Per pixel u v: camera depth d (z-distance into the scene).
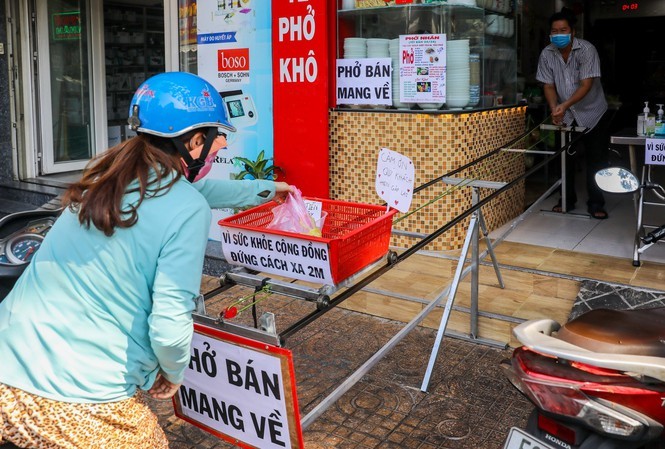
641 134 4.88
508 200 5.98
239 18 5.63
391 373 4.05
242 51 5.67
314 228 2.84
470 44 5.22
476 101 5.33
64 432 1.91
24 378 1.92
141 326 2.00
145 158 2.01
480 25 5.32
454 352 4.29
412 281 4.84
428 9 4.96
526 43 7.35
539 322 2.47
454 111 5.02
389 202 3.13
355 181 5.38
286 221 2.87
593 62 5.66
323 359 4.25
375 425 3.49
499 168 5.77
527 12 7.25
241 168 5.86
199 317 2.42
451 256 4.95
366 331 4.65
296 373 4.07
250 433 2.42
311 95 5.29
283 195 2.97
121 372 1.97
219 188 2.76
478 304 4.49
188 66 6.07
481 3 5.34
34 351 1.92
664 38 9.54
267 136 5.69
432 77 5.01
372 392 3.83
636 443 2.20
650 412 2.22
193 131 2.10
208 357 2.44
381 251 2.89
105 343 1.95
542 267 4.67
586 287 4.32
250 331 2.29
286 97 5.40
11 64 7.73
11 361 1.94
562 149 4.26
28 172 7.99
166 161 2.03
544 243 5.29
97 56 8.34
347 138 5.36
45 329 1.93
